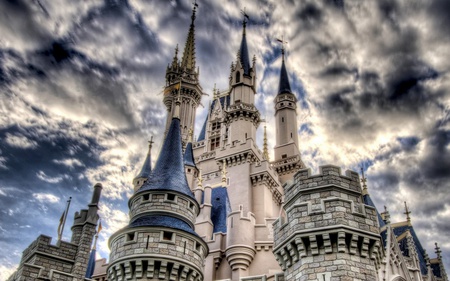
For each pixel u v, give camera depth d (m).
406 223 43.69
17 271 30.58
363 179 42.91
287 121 70.69
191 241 29.66
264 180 54.78
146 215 30.72
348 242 20.75
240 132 61.22
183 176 34.28
